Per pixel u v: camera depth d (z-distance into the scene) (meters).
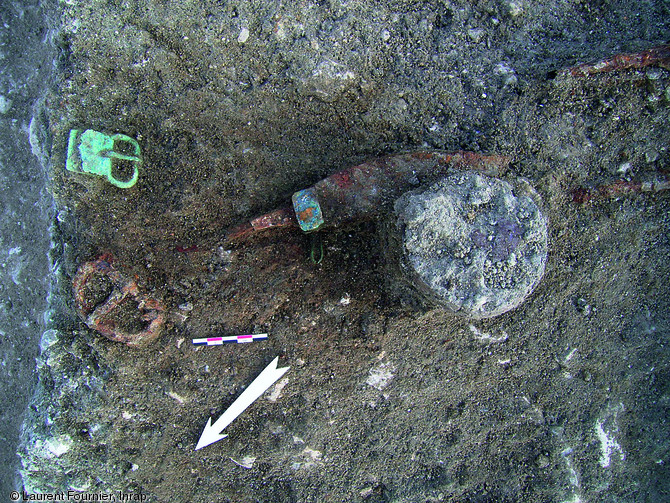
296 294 0.37
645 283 0.40
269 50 0.37
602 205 0.38
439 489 0.39
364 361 0.37
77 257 0.38
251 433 0.38
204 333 0.37
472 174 0.32
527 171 0.37
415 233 0.31
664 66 0.36
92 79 0.37
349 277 0.37
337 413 0.38
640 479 0.42
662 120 0.38
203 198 0.38
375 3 0.38
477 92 0.38
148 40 0.37
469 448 0.39
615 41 0.39
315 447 0.38
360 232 0.37
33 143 0.38
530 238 0.31
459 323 0.37
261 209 0.38
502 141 0.37
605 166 0.38
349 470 0.39
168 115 0.38
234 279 0.37
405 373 0.37
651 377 0.42
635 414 0.42
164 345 0.37
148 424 0.38
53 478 0.38
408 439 0.39
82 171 0.37
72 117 0.38
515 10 0.38
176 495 0.39
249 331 0.37
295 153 0.38
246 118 0.38
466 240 0.31
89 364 0.37
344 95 0.38
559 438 0.40
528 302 0.38
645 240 0.39
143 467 0.38
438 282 0.30
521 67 0.38
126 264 0.37
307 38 0.37
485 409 0.39
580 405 0.40
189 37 0.37
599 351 0.40
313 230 0.36
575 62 0.38
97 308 0.36
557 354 0.39
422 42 0.38
